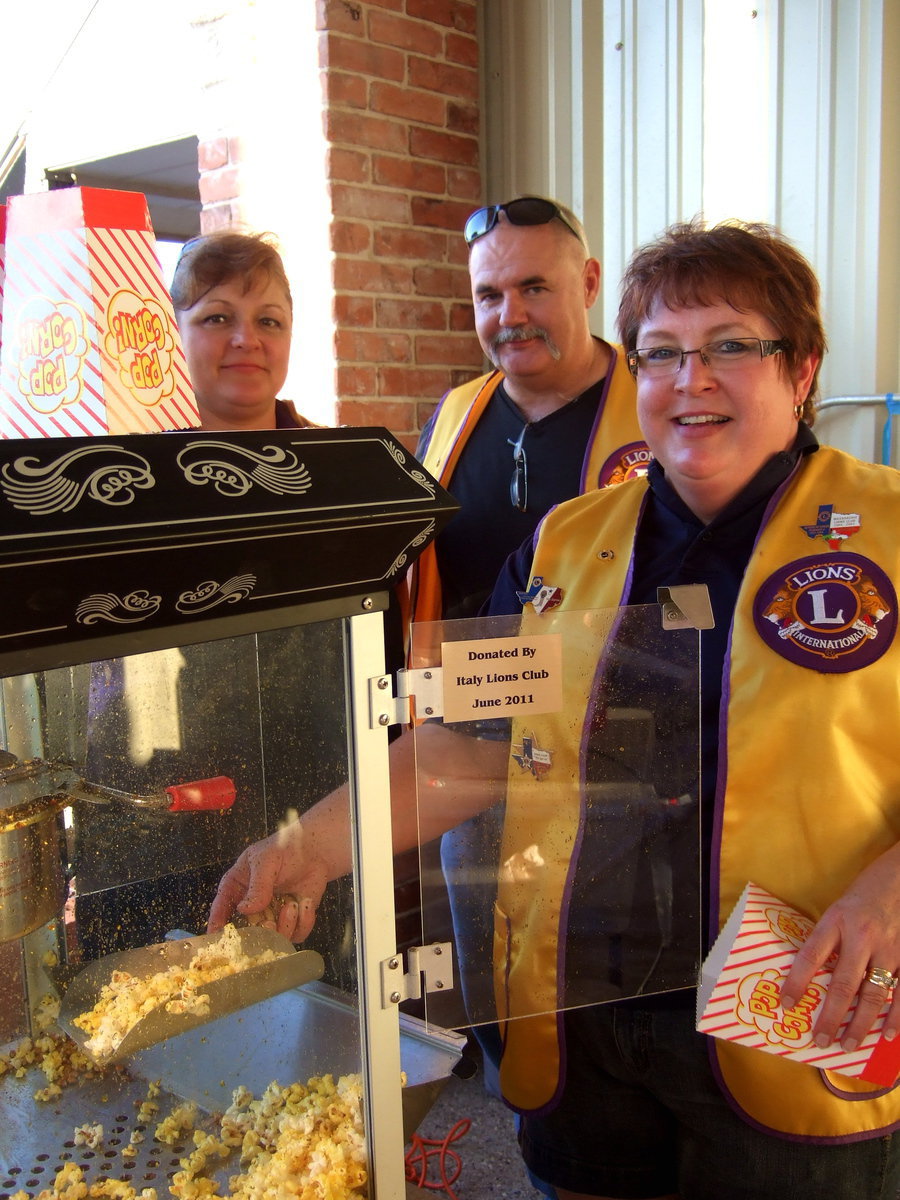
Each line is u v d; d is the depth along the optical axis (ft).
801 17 6.59
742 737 3.32
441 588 5.82
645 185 7.64
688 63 7.23
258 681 2.52
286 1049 2.70
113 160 10.12
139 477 2.16
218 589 2.30
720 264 3.37
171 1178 2.46
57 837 2.34
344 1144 2.73
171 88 9.13
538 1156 3.99
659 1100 3.65
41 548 1.92
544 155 8.25
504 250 5.53
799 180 6.76
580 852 3.25
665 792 3.28
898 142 6.39
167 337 2.74
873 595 3.32
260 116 8.23
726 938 3.15
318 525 2.33
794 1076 3.23
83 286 2.55
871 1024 2.93
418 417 8.47
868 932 2.97
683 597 3.20
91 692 2.30
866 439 6.68
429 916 3.14
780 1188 3.38
